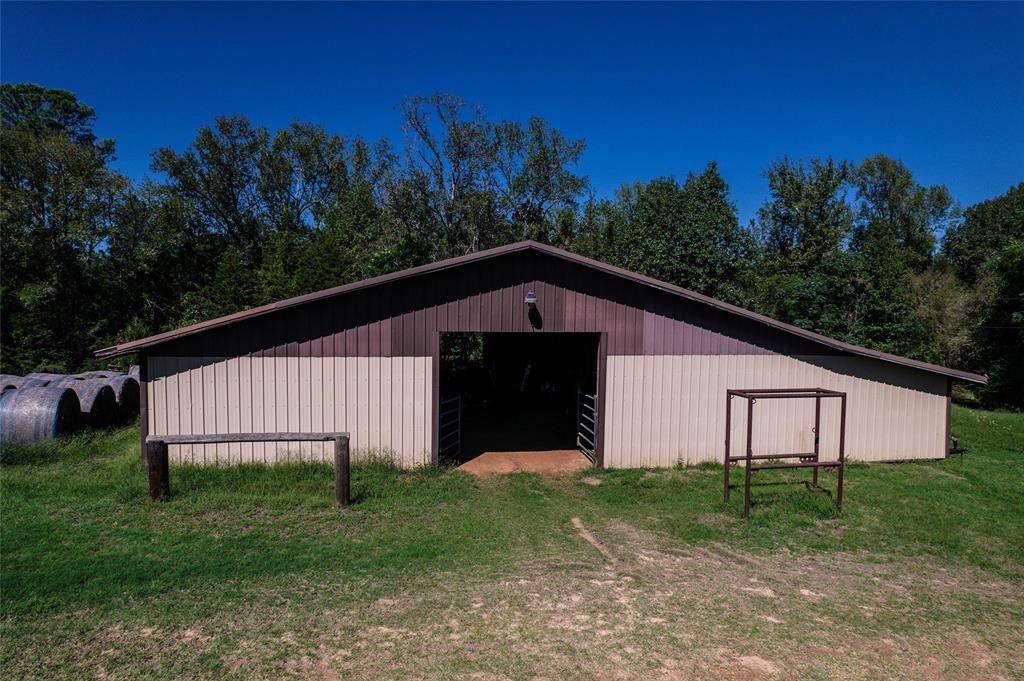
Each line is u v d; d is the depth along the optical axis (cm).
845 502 859
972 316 2503
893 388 1159
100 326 2647
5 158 2623
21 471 916
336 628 473
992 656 456
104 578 552
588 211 3597
